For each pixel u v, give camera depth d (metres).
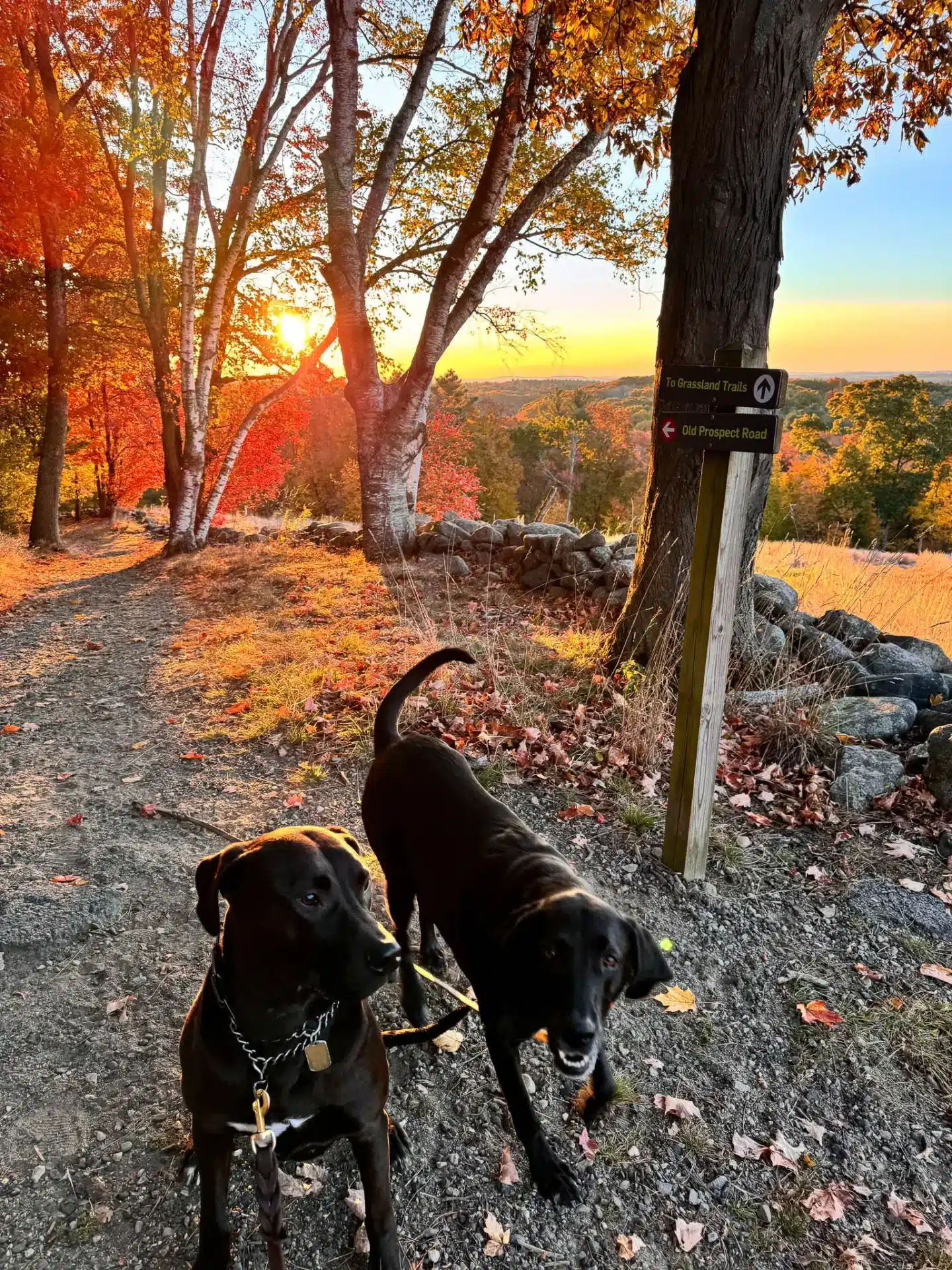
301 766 5.02
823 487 60.25
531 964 2.19
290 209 14.35
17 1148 2.51
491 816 2.81
